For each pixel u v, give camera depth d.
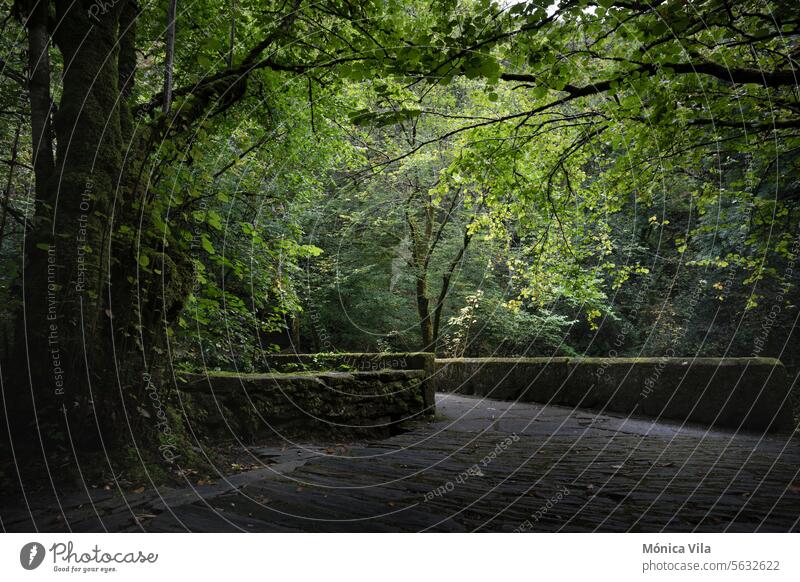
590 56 4.27
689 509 2.61
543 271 7.86
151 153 3.84
